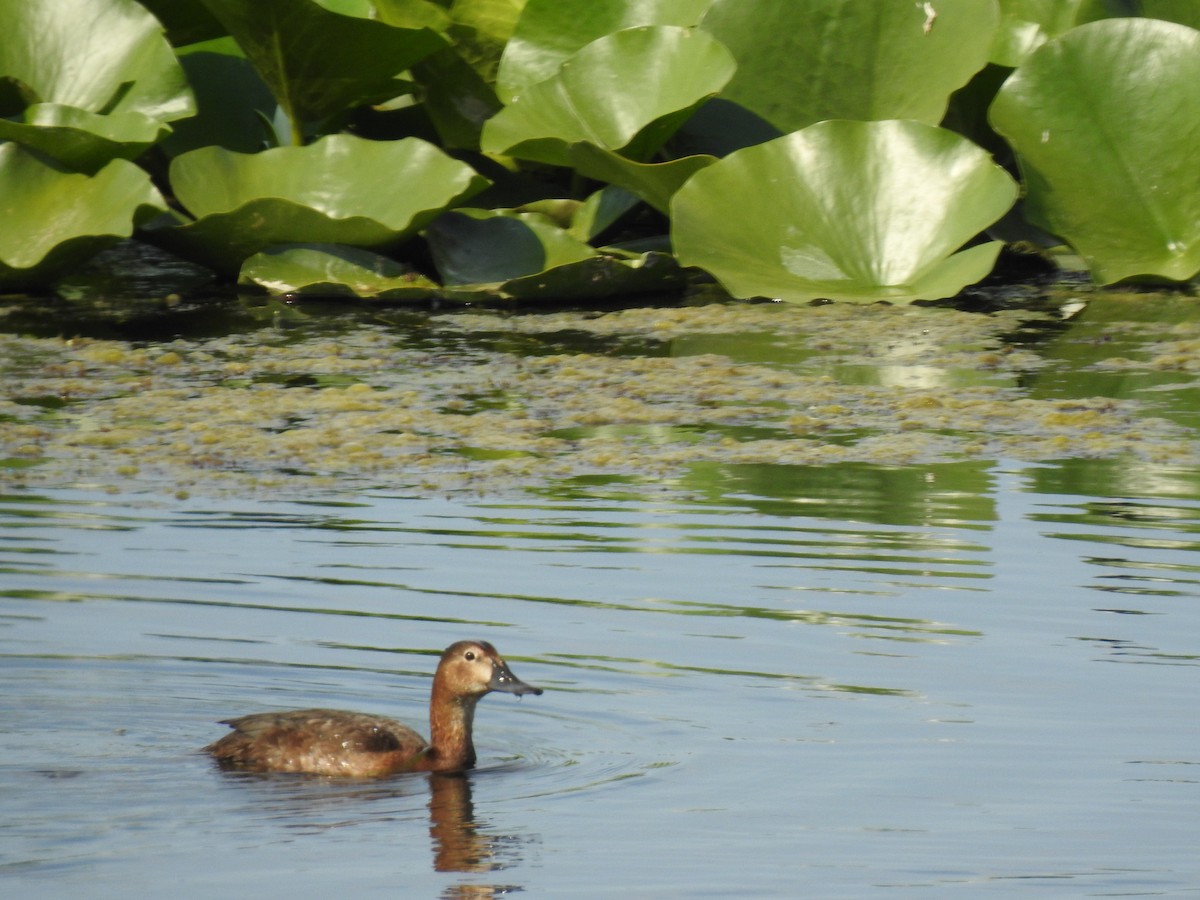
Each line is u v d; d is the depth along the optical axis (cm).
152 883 691
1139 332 1822
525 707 888
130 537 1146
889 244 1958
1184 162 1973
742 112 2091
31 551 1113
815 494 1253
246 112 2223
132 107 2066
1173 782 786
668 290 2077
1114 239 2005
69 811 769
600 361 1697
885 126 1973
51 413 1488
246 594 1042
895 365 1677
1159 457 1345
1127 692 891
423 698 912
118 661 947
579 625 991
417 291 1981
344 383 1606
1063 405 1509
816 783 791
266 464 1334
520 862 712
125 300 2014
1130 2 2127
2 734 859
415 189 1958
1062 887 686
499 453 1367
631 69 2005
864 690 899
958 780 791
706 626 988
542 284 1983
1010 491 1257
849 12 2053
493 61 2188
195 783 805
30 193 1956
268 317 1914
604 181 2059
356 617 1009
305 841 739
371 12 2166
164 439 1405
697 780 798
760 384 1602
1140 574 1069
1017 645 958
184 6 2192
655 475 1305
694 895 680
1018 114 2009
